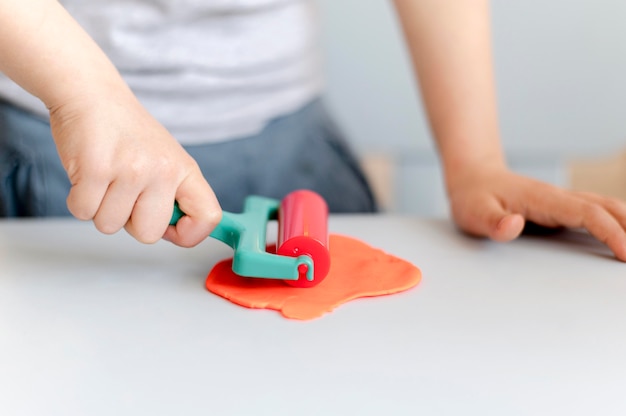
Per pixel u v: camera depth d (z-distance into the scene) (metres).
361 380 0.37
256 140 0.75
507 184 0.57
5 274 0.48
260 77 0.74
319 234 0.46
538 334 0.41
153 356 0.39
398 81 0.85
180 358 0.39
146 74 0.69
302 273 0.45
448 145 0.64
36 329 0.41
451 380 0.37
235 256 0.45
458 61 0.65
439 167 0.89
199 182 0.46
